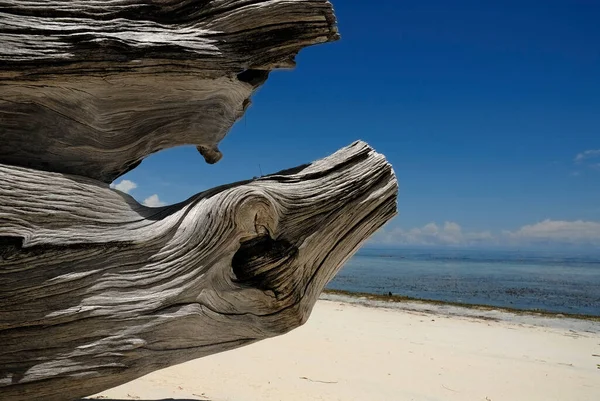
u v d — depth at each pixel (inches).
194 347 103.0
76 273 91.5
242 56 107.2
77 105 98.9
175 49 99.1
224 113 120.6
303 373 285.3
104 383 93.4
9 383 85.4
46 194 92.4
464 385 295.3
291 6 106.1
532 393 290.0
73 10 94.3
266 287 108.4
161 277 98.2
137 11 98.9
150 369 97.7
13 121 95.3
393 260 4611.2
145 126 110.0
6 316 86.4
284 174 114.9
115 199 100.9
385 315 596.1
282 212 108.0
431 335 469.1
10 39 89.3
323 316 547.8
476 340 459.5
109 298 93.4
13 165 95.0
